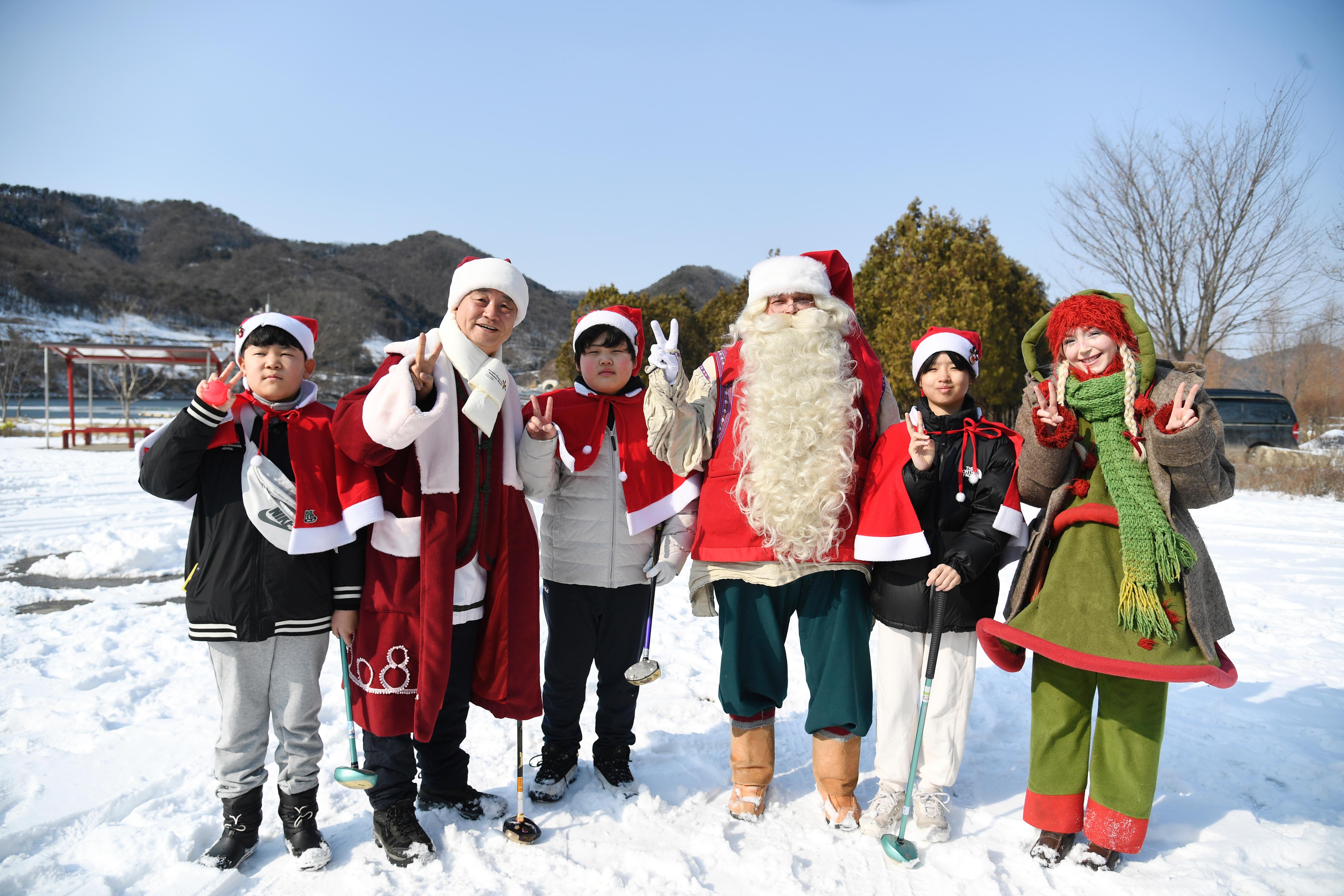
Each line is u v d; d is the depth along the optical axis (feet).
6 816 9.04
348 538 8.30
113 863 8.17
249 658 8.20
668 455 9.55
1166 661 7.83
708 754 11.30
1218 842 8.92
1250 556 26.45
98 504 35.73
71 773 10.11
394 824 8.39
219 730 11.25
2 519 31.40
